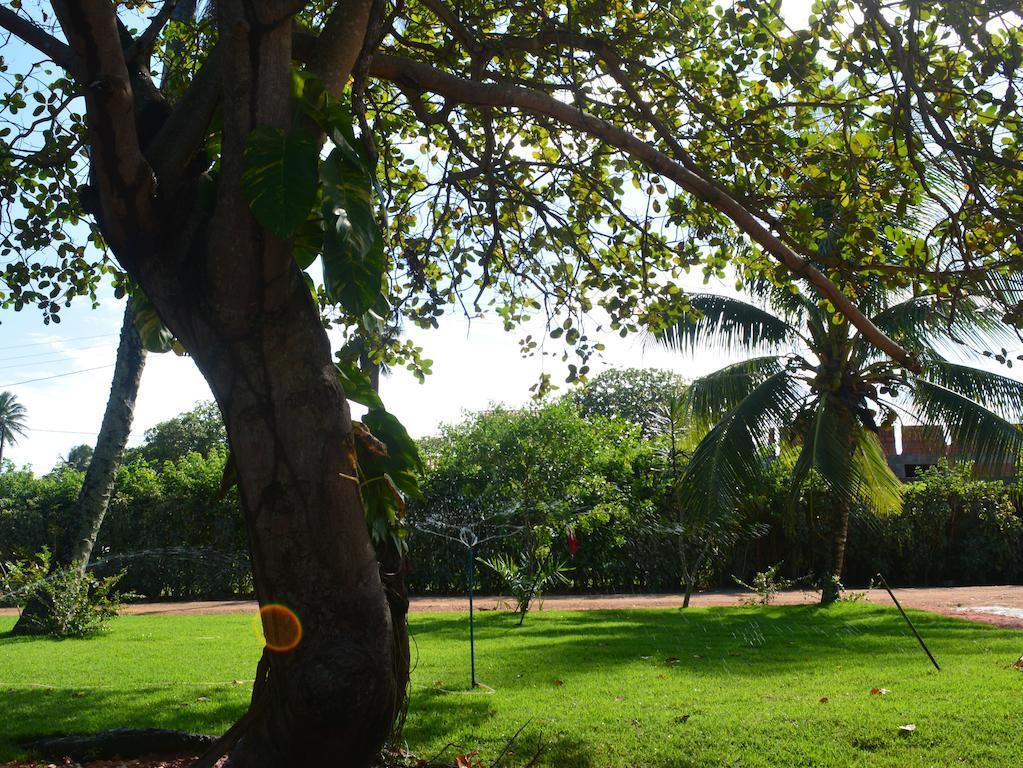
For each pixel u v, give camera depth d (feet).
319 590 10.35
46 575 46.21
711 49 20.04
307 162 10.05
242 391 10.57
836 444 49.93
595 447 63.93
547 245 21.93
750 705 22.81
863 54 16.94
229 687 26.53
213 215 10.58
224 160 10.43
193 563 77.15
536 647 35.35
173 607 65.82
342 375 13.42
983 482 85.25
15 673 30.81
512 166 21.61
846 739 19.26
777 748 18.70
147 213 10.78
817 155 18.99
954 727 19.95
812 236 18.92
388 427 13.37
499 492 65.62
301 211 9.83
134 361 50.08
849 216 18.21
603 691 25.25
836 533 57.62
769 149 18.92
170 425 153.28
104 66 10.15
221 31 10.58
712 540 56.29
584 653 33.30
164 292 10.91
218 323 10.60
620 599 69.56
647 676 27.71
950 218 17.07
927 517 85.15
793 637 38.42
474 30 19.88
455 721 21.65
